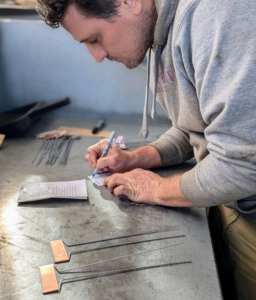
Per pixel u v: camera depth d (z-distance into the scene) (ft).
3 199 3.14
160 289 2.18
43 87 5.43
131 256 2.46
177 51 2.55
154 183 3.17
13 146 4.38
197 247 2.59
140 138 4.85
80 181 3.46
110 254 2.47
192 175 2.80
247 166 2.33
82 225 2.79
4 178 3.53
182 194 2.86
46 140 4.62
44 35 5.09
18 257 2.41
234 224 3.42
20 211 2.96
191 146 3.92
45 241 2.59
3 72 5.33
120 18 2.61
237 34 2.14
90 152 3.78
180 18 2.43
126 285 2.20
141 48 2.85
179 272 2.33
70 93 5.46
